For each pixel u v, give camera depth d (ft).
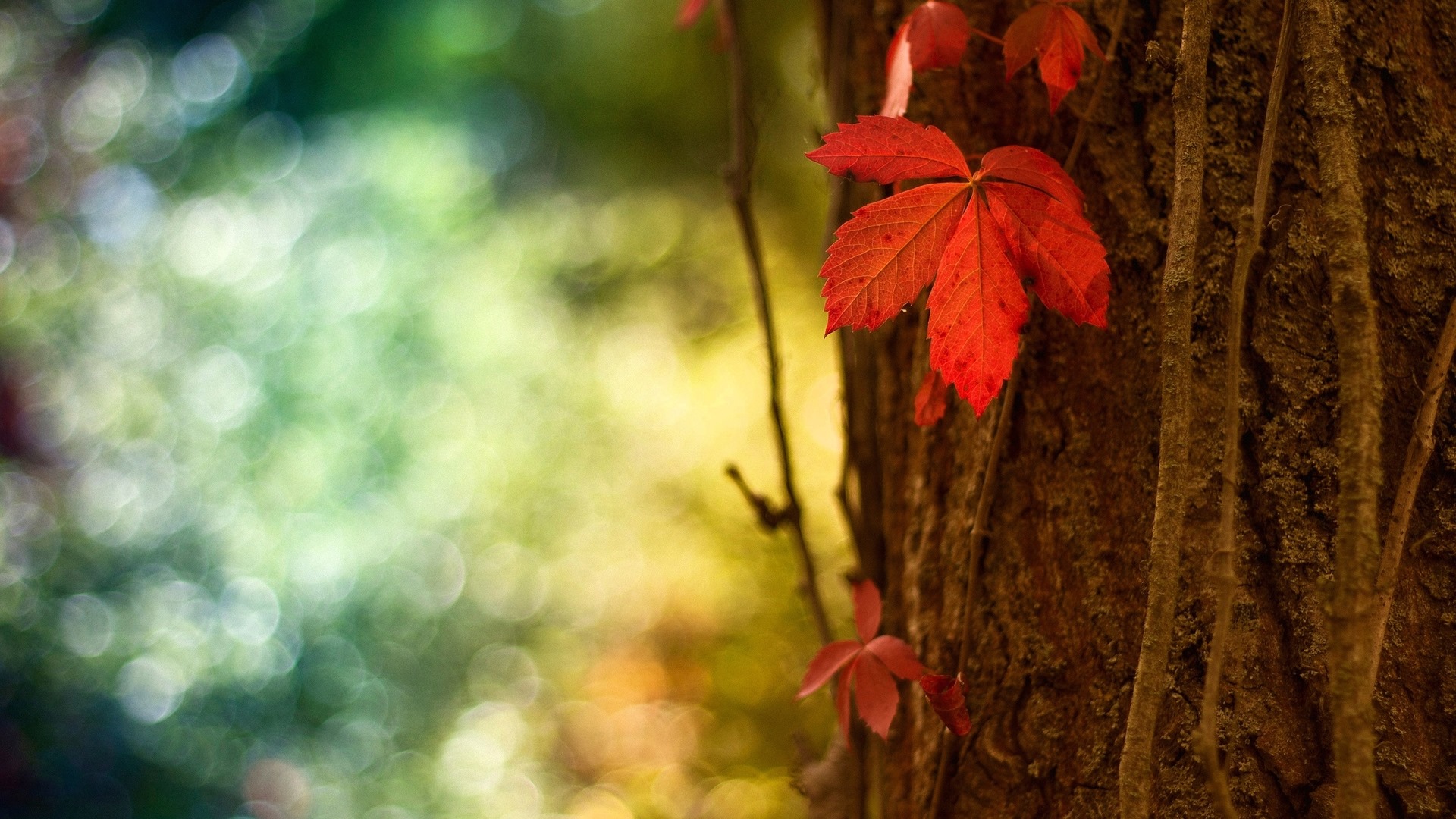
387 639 13.51
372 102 17.95
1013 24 2.59
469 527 14.67
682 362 16.74
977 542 2.80
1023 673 2.82
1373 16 2.67
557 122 18.37
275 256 14.93
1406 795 2.34
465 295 16.14
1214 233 2.66
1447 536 2.45
